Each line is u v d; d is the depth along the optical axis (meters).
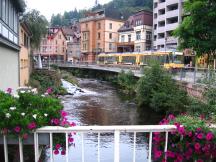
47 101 4.47
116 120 17.02
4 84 14.16
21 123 3.83
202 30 14.75
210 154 4.08
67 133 4.00
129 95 29.28
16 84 18.78
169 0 54.56
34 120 3.92
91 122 16.27
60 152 4.68
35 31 37.34
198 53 15.69
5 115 3.88
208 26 14.71
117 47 72.00
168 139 4.23
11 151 4.69
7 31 14.95
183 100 17.33
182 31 15.53
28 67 29.88
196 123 4.16
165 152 4.14
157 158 4.27
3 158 4.67
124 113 19.30
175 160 4.14
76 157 8.62
